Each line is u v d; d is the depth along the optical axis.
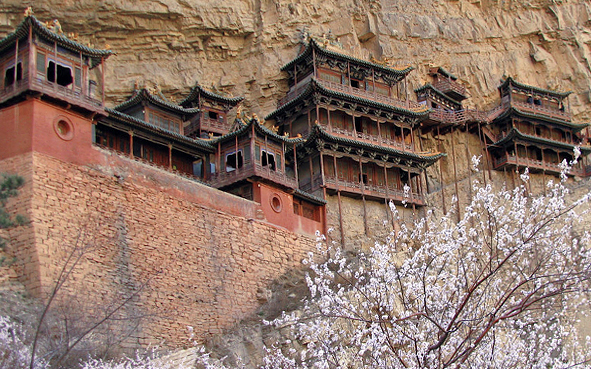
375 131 60.31
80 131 36.06
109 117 43.00
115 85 55.94
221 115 59.31
